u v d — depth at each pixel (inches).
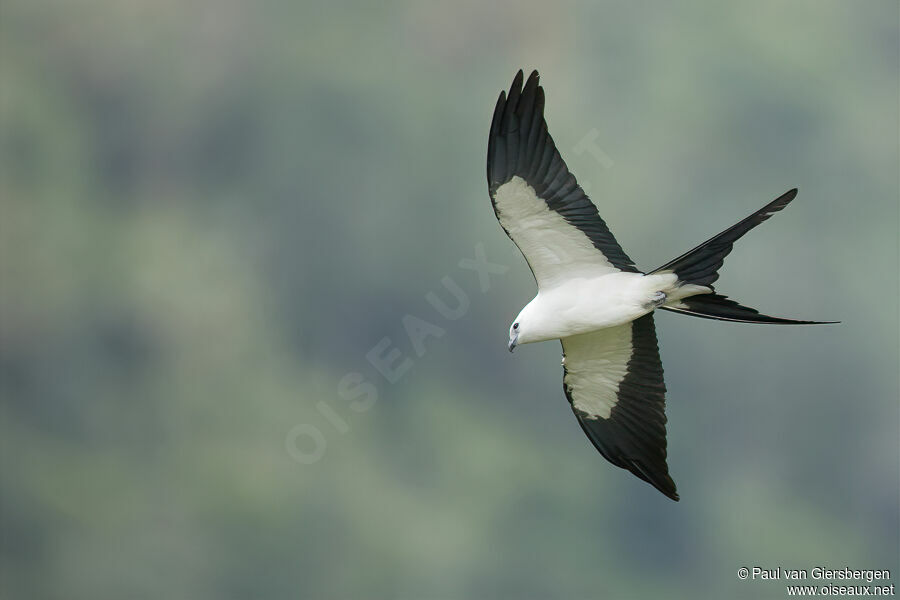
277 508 882.8
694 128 1010.1
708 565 859.4
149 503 904.3
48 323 1037.2
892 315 948.6
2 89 1117.7
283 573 852.6
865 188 994.7
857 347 930.1
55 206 1095.6
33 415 992.2
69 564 860.0
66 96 1139.3
